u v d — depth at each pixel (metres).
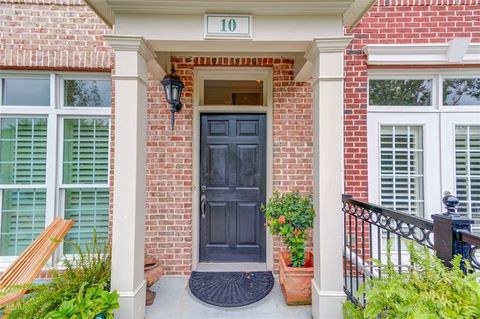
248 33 2.44
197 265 3.77
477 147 3.64
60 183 3.59
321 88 2.50
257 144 3.90
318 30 2.46
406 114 3.66
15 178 3.57
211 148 3.92
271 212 3.04
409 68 3.59
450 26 3.51
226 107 3.82
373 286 1.91
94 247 2.72
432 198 3.61
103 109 3.60
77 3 3.48
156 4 2.37
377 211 2.23
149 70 3.21
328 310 2.42
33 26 3.45
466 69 3.58
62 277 2.42
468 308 1.42
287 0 2.35
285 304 2.89
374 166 3.65
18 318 2.03
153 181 3.59
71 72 3.56
